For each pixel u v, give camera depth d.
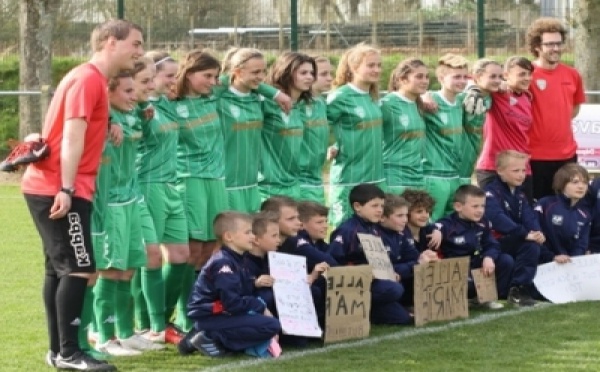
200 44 26.47
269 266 9.72
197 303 9.34
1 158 28.98
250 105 10.89
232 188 10.89
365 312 10.16
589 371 8.75
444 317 10.91
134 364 9.08
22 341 10.07
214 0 26.44
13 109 30.12
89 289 9.23
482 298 11.47
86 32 29.06
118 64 8.59
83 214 8.46
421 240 11.53
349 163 11.73
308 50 25.52
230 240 9.41
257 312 9.35
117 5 25.88
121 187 9.49
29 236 17.78
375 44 24.91
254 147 10.98
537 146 12.91
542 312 11.30
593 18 23.22
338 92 11.70
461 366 8.88
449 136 12.25
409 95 11.96
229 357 9.31
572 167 12.27
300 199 11.22
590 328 10.45
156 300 9.98
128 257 9.62
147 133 10.00
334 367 8.88
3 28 31.92
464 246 11.58
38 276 13.94
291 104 10.99
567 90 13.05
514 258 11.95
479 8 21.70
